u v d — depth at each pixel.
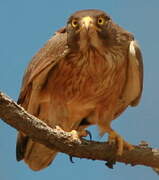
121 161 10.70
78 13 12.20
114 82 12.58
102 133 12.72
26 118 9.71
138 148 10.64
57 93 12.55
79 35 11.97
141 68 12.72
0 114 9.48
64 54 12.19
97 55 12.22
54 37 12.63
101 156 10.65
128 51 12.55
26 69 12.90
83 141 10.53
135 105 13.38
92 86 12.47
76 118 13.11
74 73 12.34
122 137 10.92
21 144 13.05
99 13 12.13
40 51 12.66
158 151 10.59
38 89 12.30
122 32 12.59
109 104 12.82
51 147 10.39
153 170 10.68
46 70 12.21
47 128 10.09
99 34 12.05
